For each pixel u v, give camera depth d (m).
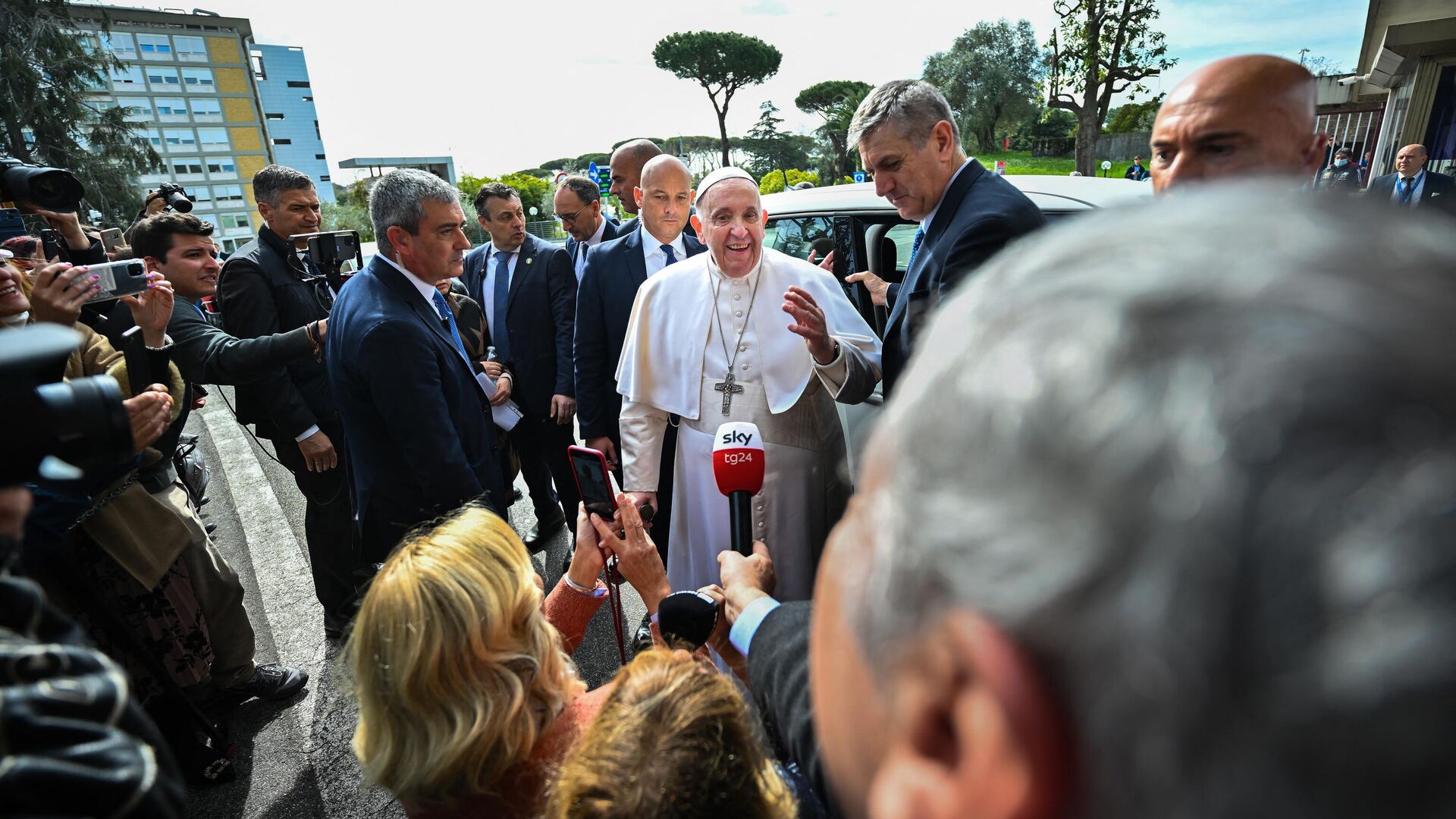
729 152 67.69
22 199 2.42
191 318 2.62
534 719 1.03
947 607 0.25
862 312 3.35
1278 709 0.17
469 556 1.02
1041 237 0.30
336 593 2.92
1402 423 0.18
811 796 0.88
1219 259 0.23
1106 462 0.21
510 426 3.28
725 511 2.39
